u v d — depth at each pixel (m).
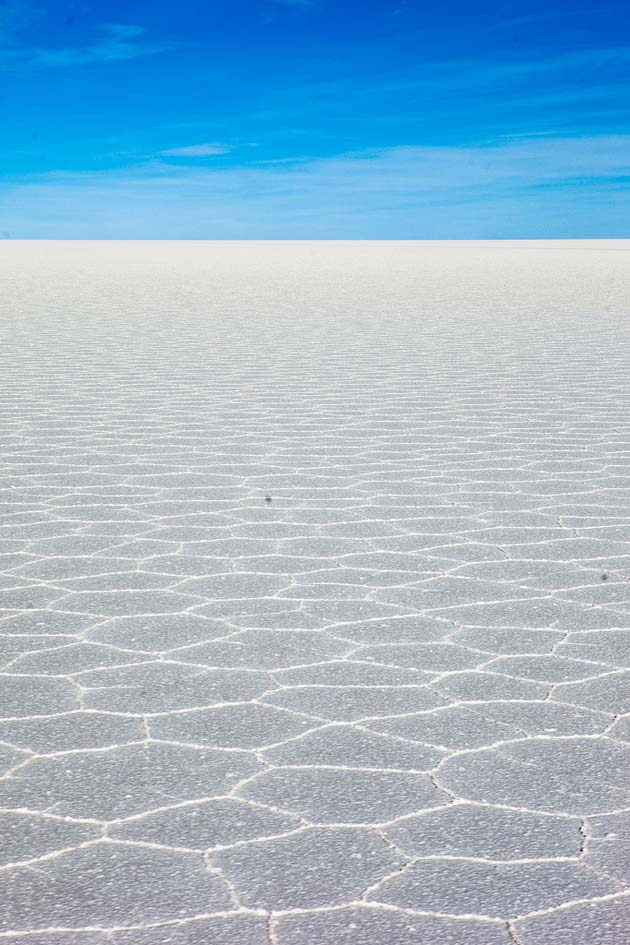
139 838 2.59
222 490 6.61
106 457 7.64
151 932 2.22
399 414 9.59
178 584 4.74
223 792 2.83
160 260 60.56
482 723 3.28
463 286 32.59
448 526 5.75
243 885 2.39
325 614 4.34
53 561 5.10
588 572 4.92
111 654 3.89
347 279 37.34
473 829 2.63
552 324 19.25
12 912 2.29
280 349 15.30
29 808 2.74
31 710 3.39
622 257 64.38
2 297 28.00
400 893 2.35
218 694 3.51
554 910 2.29
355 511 6.08
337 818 2.69
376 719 3.31
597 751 3.08
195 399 10.55
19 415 9.53
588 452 7.81
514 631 4.14
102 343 16.23
